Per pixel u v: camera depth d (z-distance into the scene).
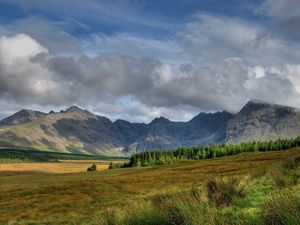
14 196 73.94
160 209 10.20
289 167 22.66
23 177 172.00
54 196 66.94
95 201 57.34
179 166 138.12
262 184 17.45
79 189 74.44
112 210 11.43
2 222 43.75
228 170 89.94
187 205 9.58
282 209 6.61
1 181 144.00
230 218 7.90
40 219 41.06
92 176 140.50
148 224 9.67
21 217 46.06
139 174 116.44
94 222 12.03
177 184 70.19
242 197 13.83
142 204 10.87
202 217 8.12
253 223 7.09
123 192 68.06
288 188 14.96
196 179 76.50
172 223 9.12
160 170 127.12
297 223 6.14
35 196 70.06
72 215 39.66
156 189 67.44
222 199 13.05
